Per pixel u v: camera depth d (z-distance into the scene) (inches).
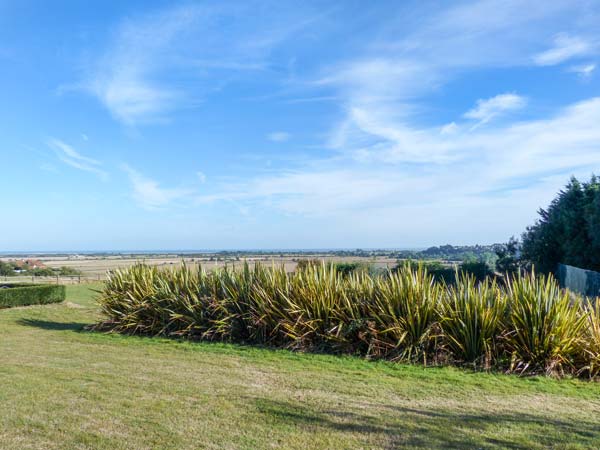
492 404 247.8
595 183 861.2
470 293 367.2
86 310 799.1
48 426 199.9
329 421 209.6
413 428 201.5
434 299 381.4
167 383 280.8
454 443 183.3
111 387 268.2
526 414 228.5
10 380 283.9
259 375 311.6
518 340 336.2
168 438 187.6
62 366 335.6
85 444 181.3
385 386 284.2
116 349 422.0
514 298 356.2
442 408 237.3
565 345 322.0
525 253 967.0
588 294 552.1
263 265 502.6
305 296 428.5
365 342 389.4
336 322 409.7
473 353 346.0
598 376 313.1
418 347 363.6
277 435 191.8
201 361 362.9
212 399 244.1
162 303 515.8
